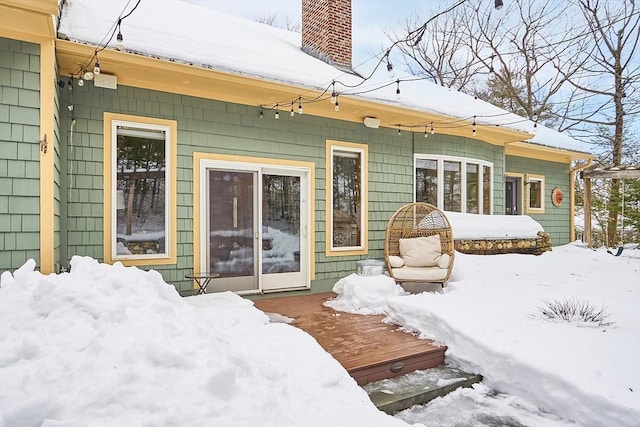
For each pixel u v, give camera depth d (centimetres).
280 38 827
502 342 333
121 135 467
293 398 248
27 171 340
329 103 583
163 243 489
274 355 295
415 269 566
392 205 685
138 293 268
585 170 1108
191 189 504
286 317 448
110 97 457
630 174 928
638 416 245
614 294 498
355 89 600
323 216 614
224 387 212
